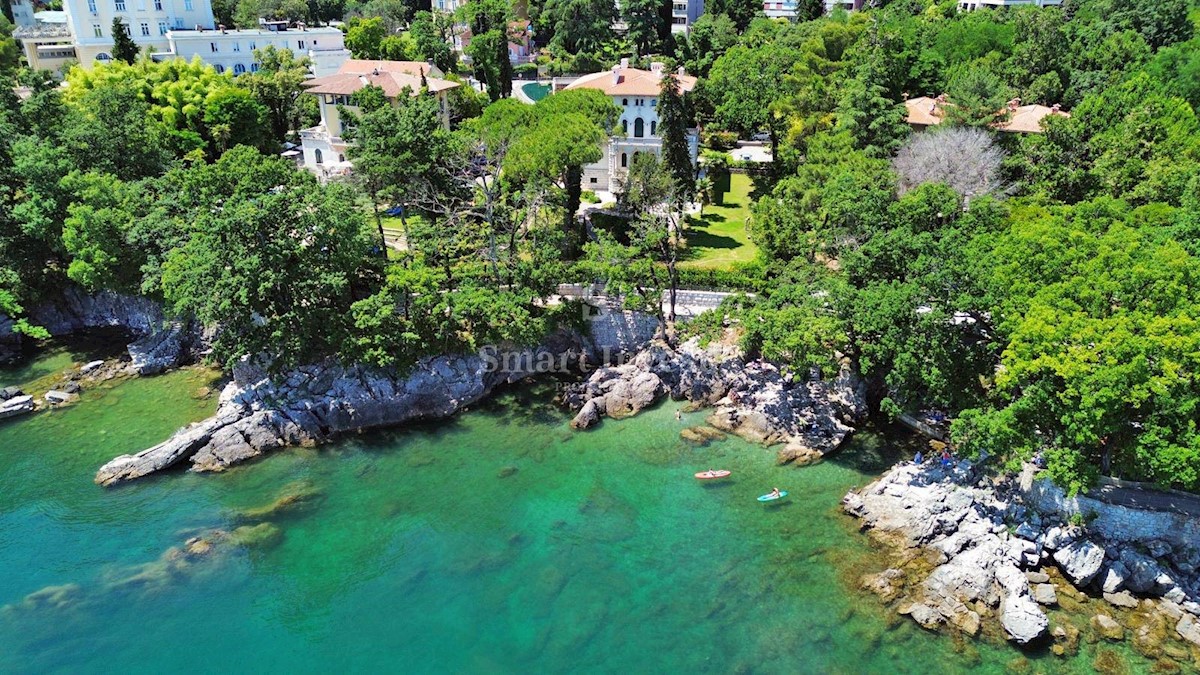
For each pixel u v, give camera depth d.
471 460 57.00
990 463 49.56
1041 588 43.44
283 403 59.47
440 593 44.50
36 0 174.75
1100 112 78.62
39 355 71.38
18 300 71.19
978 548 45.00
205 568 46.44
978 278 50.88
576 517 50.62
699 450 57.59
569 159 71.69
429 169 72.44
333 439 59.69
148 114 90.81
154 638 41.34
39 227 69.12
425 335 63.31
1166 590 42.72
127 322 76.50
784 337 56.38
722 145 112.06
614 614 42.84
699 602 43.62
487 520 50.47
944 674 39.00
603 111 83.12
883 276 58.34
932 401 56.88
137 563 46.72
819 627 41.88
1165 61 98.81
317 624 42.38
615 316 68.50
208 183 61.44
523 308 63.72
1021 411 45.06
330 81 98.94
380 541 48.66
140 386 66.38
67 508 51.47
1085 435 41.91
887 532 48.06
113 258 67.50
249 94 104.62
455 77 121.62
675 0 178.50
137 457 55.31
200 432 57.19
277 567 46.59
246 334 59.88
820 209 68.81
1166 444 41.00
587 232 78.94
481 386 64.94
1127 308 43.94
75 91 100.38
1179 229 51.47
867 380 60.88
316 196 61.06
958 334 52.94
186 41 131.38
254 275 57.69
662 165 80.06
